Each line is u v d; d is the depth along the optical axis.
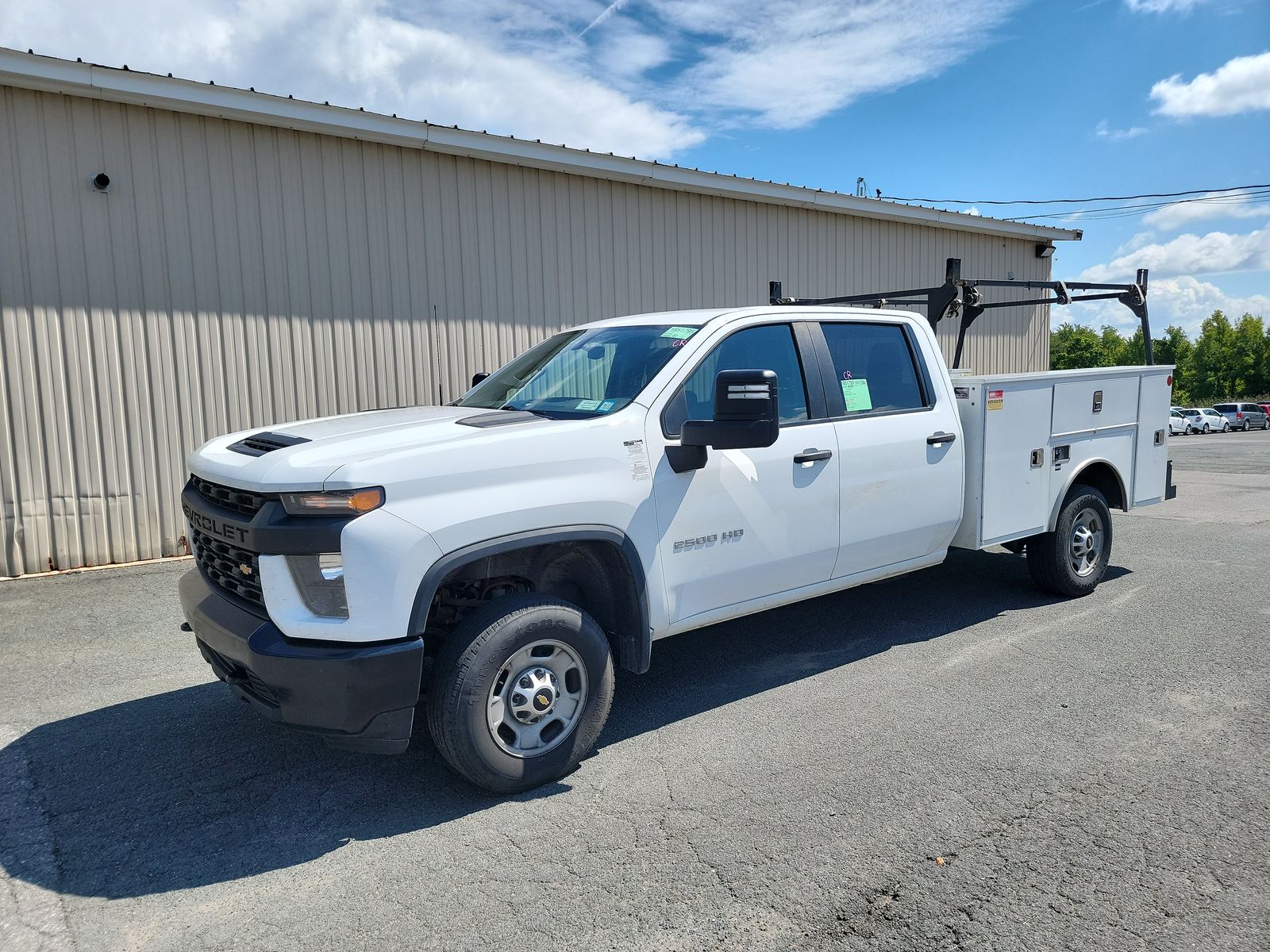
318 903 2.77
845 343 4.72
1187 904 2.65
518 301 9.95
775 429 3.49
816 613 5.90
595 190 10.49
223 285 8.10
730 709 4.28
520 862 2.97
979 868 2.86
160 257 7.79
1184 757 3.65
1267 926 2.54
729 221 11.84
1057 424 5.70
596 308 10.60
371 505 3.02
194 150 7.88
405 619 3.07
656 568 3.77
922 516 4.91
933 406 5.02
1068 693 4.37
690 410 4.00
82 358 7.50
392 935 2.59
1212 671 4.65
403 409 4.54
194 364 8.01
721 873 2.87
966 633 5.39
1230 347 100.88
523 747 3.46
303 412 8.62
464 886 2.84
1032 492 5.59
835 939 2.52
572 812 3.31
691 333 4.18
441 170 9.28
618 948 2.51
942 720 4.07
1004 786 3.41
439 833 3.19
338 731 3.06
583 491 3.51
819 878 2.82
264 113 7.93
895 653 5.05
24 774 3.72
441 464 3.19
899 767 3.60
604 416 3.77
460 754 3.27
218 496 3.44
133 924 2.68
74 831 3.25
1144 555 7.60
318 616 3.04
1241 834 3.04
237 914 2.72
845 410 4.58
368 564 3.00
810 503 4.33
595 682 3.56
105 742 4.04
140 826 3.29
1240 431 53.81
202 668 5.05
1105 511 6.17
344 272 8.75
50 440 7.41
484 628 3.29
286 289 8.43
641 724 4.14
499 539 3.30
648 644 3.79
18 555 7.33
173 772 3.73
